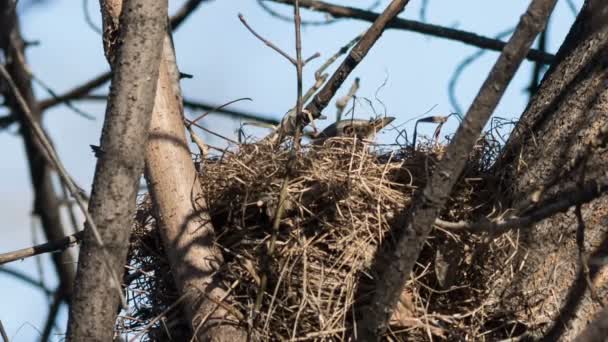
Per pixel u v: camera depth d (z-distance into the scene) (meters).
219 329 7.00
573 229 7.00
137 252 8.00
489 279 7.17
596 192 6.54
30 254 7.91
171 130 7.38
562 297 6.89
